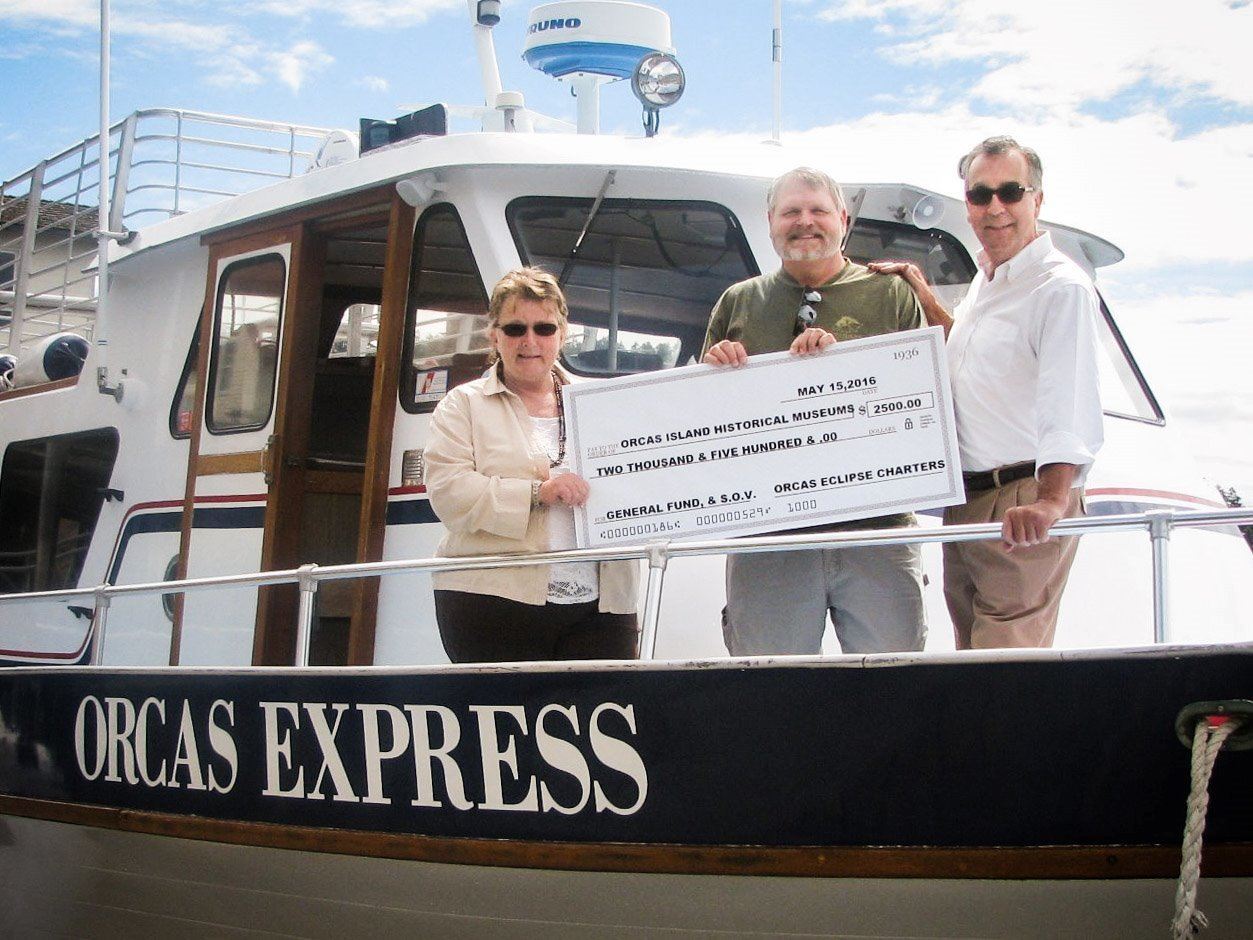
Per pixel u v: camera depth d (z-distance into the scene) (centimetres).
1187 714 366
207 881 512
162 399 717
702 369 437
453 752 443
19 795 580
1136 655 371
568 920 431
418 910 457
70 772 558
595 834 422
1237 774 367
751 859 403
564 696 423
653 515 437
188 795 512
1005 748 381
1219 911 372
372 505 579
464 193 573
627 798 417
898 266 460
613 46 697
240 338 660
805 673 396
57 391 796
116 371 751
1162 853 372
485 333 561
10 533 812
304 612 484
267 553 621
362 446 693
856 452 427
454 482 455
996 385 432
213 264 679
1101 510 539
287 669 480
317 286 638
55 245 870
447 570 455
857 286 449
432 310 581
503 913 441
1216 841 368
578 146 571
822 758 396
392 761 455
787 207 443
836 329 444
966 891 388
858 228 593
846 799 395
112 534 727
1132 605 521
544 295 461
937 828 388
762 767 402
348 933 480
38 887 583
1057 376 413
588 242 570
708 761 407
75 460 771
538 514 456
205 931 526
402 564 460
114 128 782
